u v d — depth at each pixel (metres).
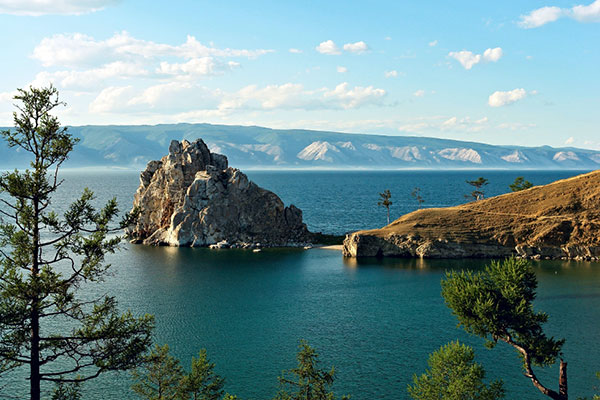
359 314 95.38
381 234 161.38
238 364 71.62
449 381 45.84
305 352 49.81
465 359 46.09
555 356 42.19
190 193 178.62
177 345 79.25
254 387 64.25
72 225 31.53
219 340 81.56
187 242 177.25
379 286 118.00
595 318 89.31
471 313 44.91
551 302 100.44
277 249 172.50
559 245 150.25
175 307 100.75
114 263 145.62
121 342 32.41
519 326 42.56
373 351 75.62
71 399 33.53
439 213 173.38
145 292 112.62
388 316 93.88
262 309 99.44
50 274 30.36
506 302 43.88
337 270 137.12
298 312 97.19
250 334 84.38
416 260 150.88
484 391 44.72
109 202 32.75
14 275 29.31
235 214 179.50
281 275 131.12
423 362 71.12
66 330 81.38
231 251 167.25
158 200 188.00
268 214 182.25
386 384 64.00
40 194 30.47
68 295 30.80
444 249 152.62
